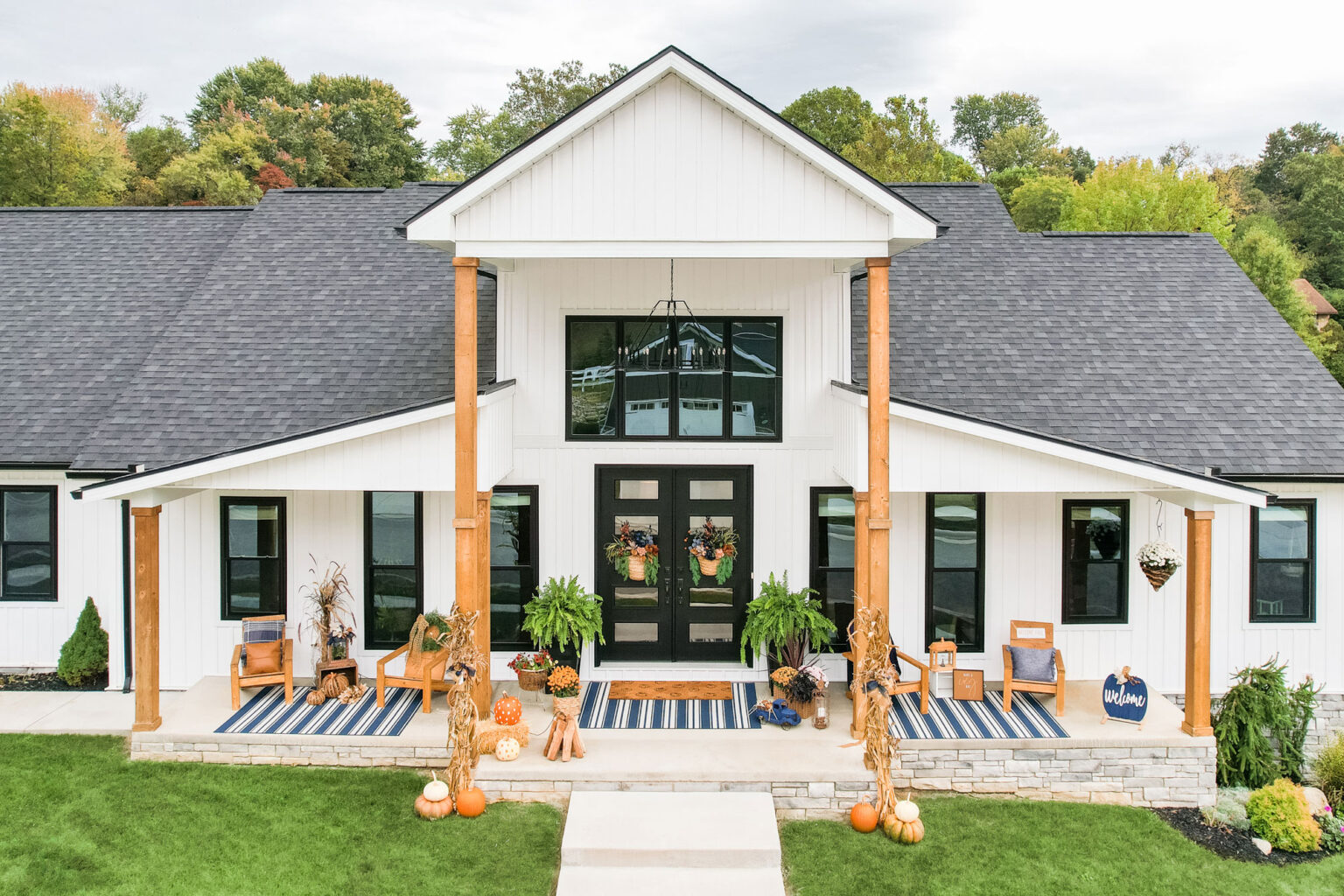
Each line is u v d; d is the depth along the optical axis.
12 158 38.16
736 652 12.27
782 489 12.03
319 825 8.80
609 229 9.88
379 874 8.05
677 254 9.88
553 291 11.96
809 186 9.83
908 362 12.93
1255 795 9.45
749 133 9.81
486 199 9.92
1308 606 11.84
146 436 11.88
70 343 13.91
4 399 12.95
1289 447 11.77
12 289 14.94
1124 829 9.27
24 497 12.49
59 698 11.72
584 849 8.22
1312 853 8.99
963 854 8.65
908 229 9.69
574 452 12.03
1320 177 51.88
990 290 14.40
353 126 50.94
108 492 9.83
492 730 9.77
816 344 11.96
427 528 11.95
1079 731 10.07
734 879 8.09
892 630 11.88
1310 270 47.66
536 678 11.19
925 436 10.11
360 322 13.59
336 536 11.97
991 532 11.77
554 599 11.39
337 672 11.37
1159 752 9.88
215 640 11.99
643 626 12.27
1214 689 11.81
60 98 46.34
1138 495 11.73
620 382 12.12
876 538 9.85
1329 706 11.80
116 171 41.22
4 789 9.32
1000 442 10.08
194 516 11.93
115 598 12.25
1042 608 11.83
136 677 10.05
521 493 12.12
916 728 10.16
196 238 16.17
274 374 12.74
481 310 13.59
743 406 12.13
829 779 9.28
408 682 10.78
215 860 8.19
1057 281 14.62
